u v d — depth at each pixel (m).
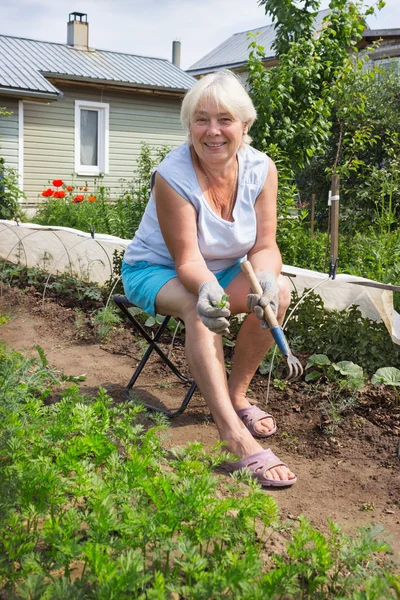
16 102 13.98
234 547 2.03
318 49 7.62
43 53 16.14
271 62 19.58
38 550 2.06
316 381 3.84
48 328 5.18
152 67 17.36
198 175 2.88
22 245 7.11
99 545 1.76
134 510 1.93
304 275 4.20
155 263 3.15
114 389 3.75
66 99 15.05
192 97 2.79
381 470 2.87
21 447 2.36
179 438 3.10
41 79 13.91
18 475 2.13
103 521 1.84
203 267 2.74
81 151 15.62
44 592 1.63
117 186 16.08
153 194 2.98
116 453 2.30
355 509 2.54
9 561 1.91
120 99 15.84
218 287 2.60
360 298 4.25
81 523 2.18
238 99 2.77
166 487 2.03
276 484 2.64
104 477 2.26
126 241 5.66
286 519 2.42
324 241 7.00
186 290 2.83
